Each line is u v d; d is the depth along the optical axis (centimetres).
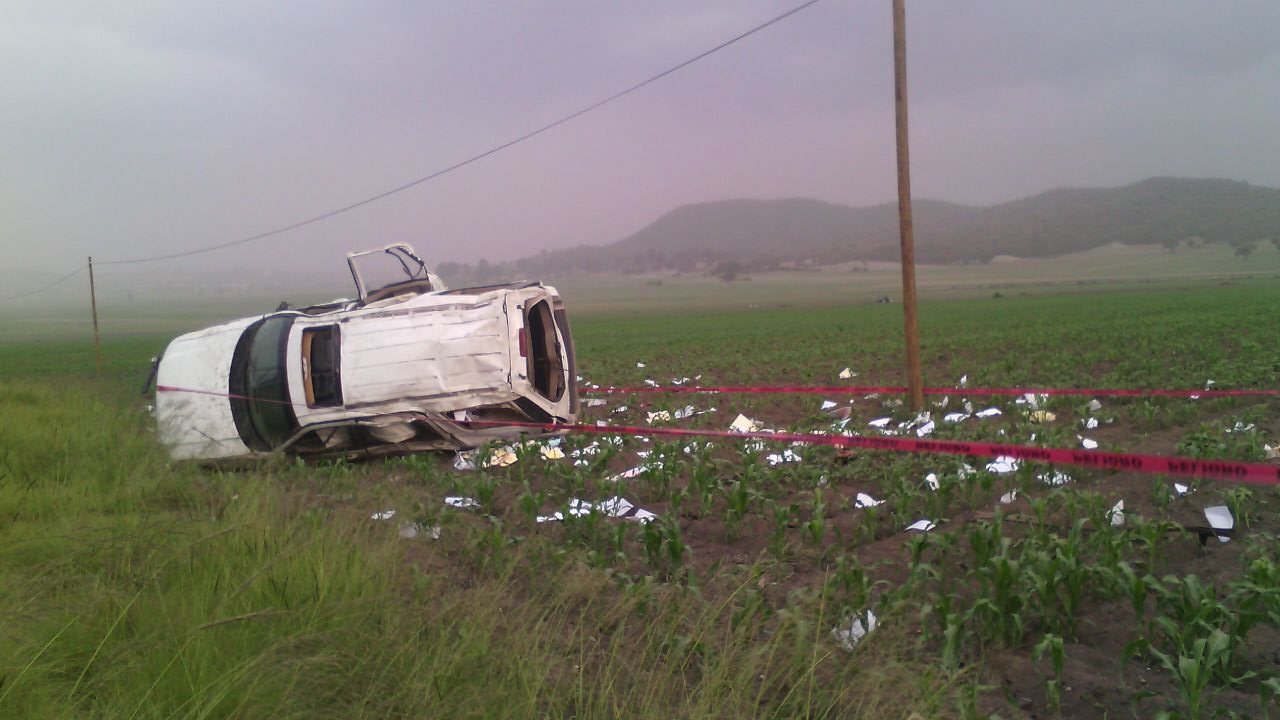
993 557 500
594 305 15488
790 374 2220
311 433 1036
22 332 10781
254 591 447
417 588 497
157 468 873
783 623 431
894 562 560
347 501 815
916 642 449
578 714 384
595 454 1005
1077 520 573
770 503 712
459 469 1004
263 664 354
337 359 1008
